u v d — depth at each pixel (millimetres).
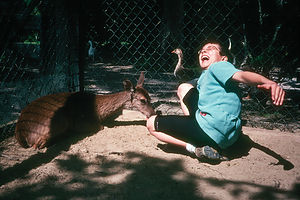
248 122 4844
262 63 5668
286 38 5578
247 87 6922
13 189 2857
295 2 5309
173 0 10531
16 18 3604
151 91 7734
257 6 6066
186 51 10617
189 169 3270
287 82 8109
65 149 3801
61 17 4777
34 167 3314
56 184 2955
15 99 5414
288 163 3416
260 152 3691
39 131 3844
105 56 14969
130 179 3053
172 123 3432
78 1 4793
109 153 3646
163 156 3570
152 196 2754
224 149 3523
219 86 3191
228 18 6902
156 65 12188
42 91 5137
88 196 2748
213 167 3322
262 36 5996
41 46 5203
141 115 5172
